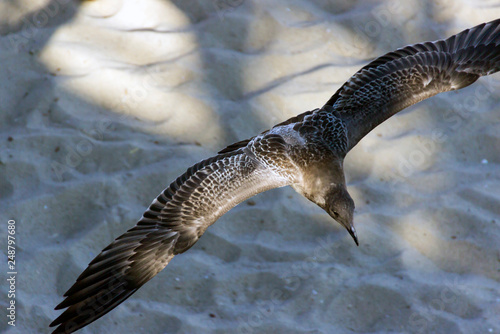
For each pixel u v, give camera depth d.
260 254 9.77
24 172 10.16
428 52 7.91
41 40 11.51
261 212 10.12
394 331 9.13
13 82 11.06
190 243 7.11
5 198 9.93
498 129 11.31
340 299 9.36
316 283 9.47
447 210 10.37
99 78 11.14
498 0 13.09
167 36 11.81
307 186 7.23
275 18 12.23
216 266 9.62
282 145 7.30
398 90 7.67
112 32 11.76
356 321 9.23
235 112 11.00
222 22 12.05
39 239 9.66
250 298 9.37
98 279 7.22
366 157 10.85
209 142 10.70
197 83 11.31
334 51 12.03
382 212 10.30
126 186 10.11
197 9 12.23
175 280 9.44
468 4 12.90
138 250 7.22
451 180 10.72
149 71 11.35
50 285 9.27
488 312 9.34
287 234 10.01
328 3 12.70
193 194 7.12
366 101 7.59
